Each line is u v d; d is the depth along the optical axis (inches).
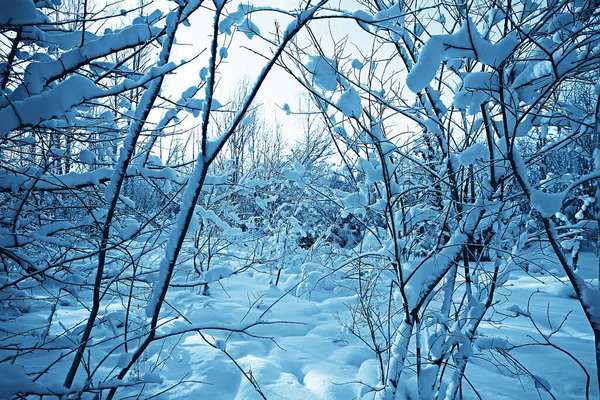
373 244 122.0
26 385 50.7
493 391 131.8
